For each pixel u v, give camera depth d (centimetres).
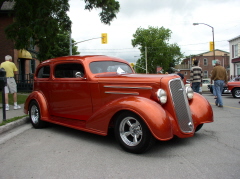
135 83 404
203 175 294
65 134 515
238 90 1387
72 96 491
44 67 578
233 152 379
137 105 362
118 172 309
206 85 2250
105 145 428
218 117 688
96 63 489
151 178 289
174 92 391
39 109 557
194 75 870
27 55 1984
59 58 541
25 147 423
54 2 1197
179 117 390
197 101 468
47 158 364
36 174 307
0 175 305
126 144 384
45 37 1284
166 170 312
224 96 1562
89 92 457
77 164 338
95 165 334
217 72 901
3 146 431
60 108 525
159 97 377
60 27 1346
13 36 1104
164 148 405
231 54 2988
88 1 1345
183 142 439
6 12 1800
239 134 493
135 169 317
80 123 473
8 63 786
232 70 2970
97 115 415
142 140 362
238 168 314
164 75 407
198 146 413
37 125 570
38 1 1107
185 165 328
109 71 503
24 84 1716
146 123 351
